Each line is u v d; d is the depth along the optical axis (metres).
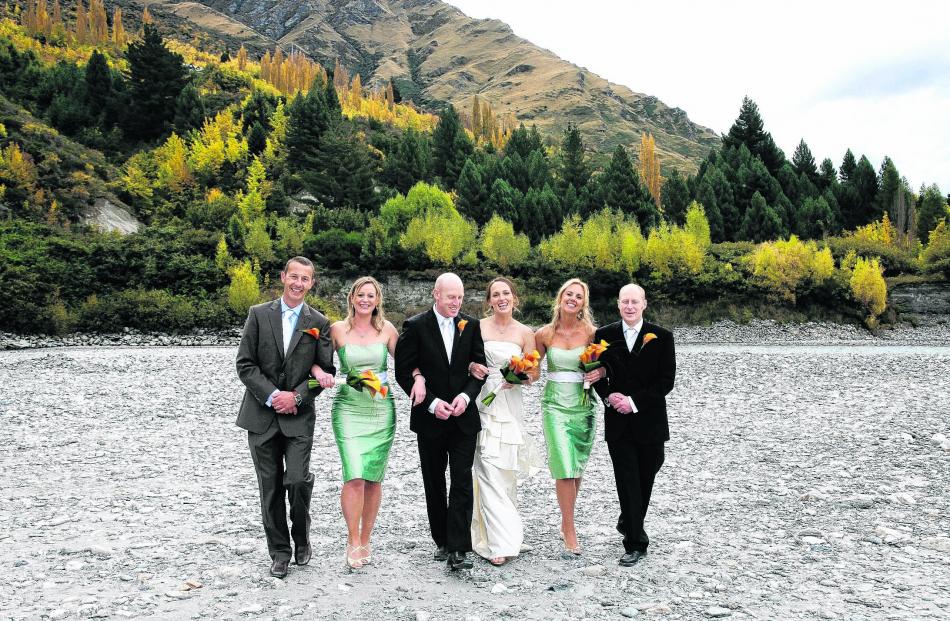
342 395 5.66
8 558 5.71
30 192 51.34
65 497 7.89
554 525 6.71
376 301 5.74
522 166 81.44
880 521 6.61
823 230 74.31
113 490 8.25
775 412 13.88
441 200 63.53
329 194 69.50
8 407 14.58
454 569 5.21
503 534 5.51
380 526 6.76
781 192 77.50
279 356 5.33
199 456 10.29
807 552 5.73
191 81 99.94
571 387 5.86
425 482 5.62
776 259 53.34
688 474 8.87
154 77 85.62
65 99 82.88
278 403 5.17
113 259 44.00
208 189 71.50
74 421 13.16
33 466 9.54
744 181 79.38
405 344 5.55
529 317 49.47
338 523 6.91
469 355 5.59
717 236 70.94
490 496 5.65
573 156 89.81
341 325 5.75
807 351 34.81
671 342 5.61
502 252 54.38
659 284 53.47
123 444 11.15
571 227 56.44
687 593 4.79
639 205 74.25
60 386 17.94
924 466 8.88
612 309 52.91
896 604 4.51
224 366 23.19
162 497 7.91
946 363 24.09
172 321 40.38
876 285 52.09
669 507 7.27
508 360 5.78
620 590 4.86
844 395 16.27
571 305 5.83
